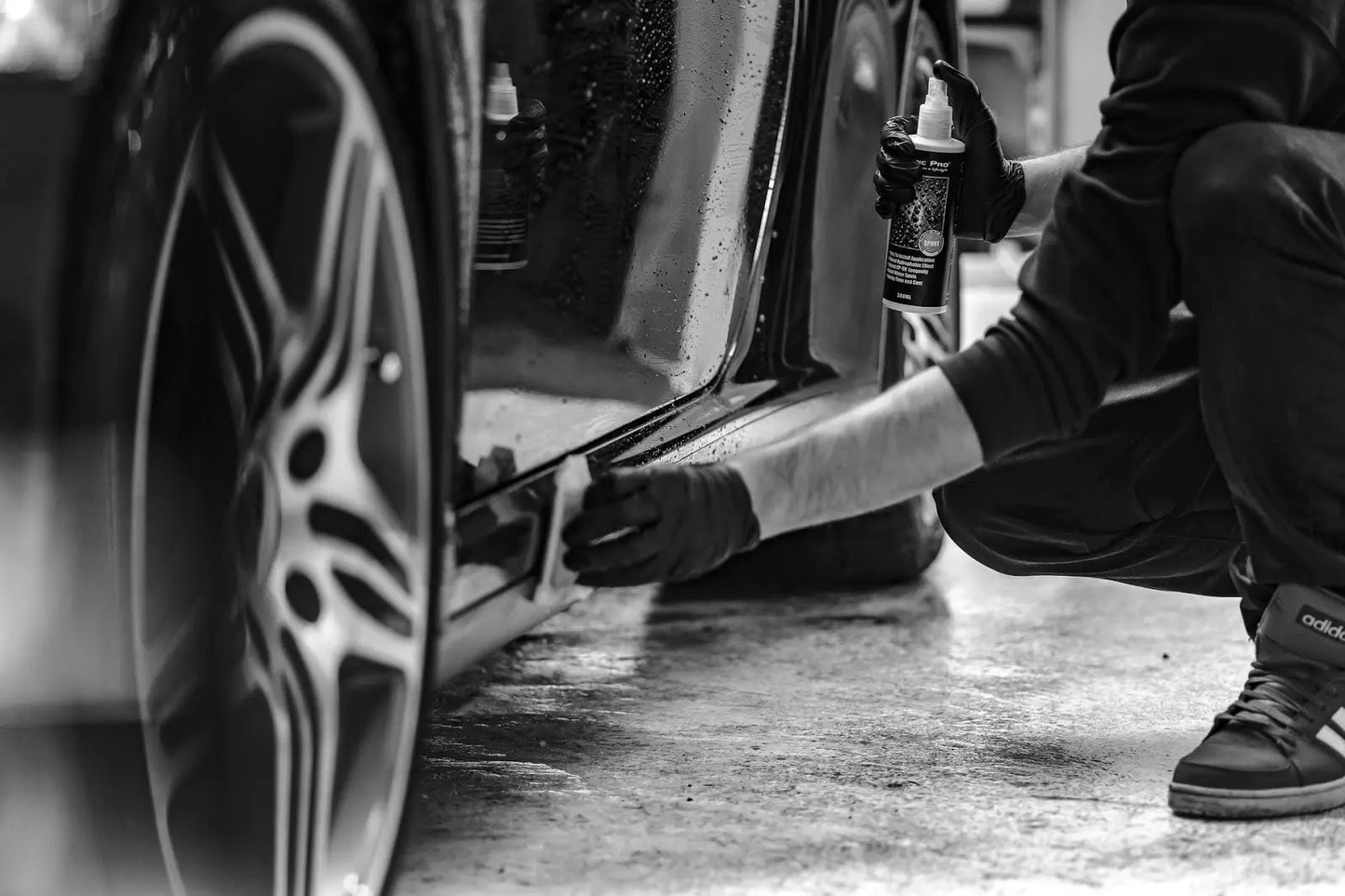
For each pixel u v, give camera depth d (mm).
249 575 1372
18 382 1213
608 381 2000
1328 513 1913
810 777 2113
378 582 1471
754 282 2420
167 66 1239
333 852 1453
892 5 2857
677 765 2160
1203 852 1848
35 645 1244
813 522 1771
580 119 1871
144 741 1274
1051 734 2316
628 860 1811
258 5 1285
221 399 1338
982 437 1789
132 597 1249
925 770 2145
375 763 1482
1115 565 2285
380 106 1409
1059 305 1846
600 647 2822
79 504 1227
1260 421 1892
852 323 2775
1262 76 1889
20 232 1211
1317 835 1910
